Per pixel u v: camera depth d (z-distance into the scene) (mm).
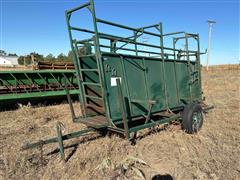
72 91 10797
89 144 5188
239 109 8773
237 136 5738
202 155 4668
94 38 4531
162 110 6094
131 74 5293
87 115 5531
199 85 7688
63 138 4602
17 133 6469
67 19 5020
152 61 5805
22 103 9734
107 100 4723
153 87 5836
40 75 10055
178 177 3887
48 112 8852
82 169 4180
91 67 5227
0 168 4363
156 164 4352
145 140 5441
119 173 3979
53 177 3996
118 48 5375
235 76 25219
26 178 4023
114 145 5031
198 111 6133
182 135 5785
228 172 3990
